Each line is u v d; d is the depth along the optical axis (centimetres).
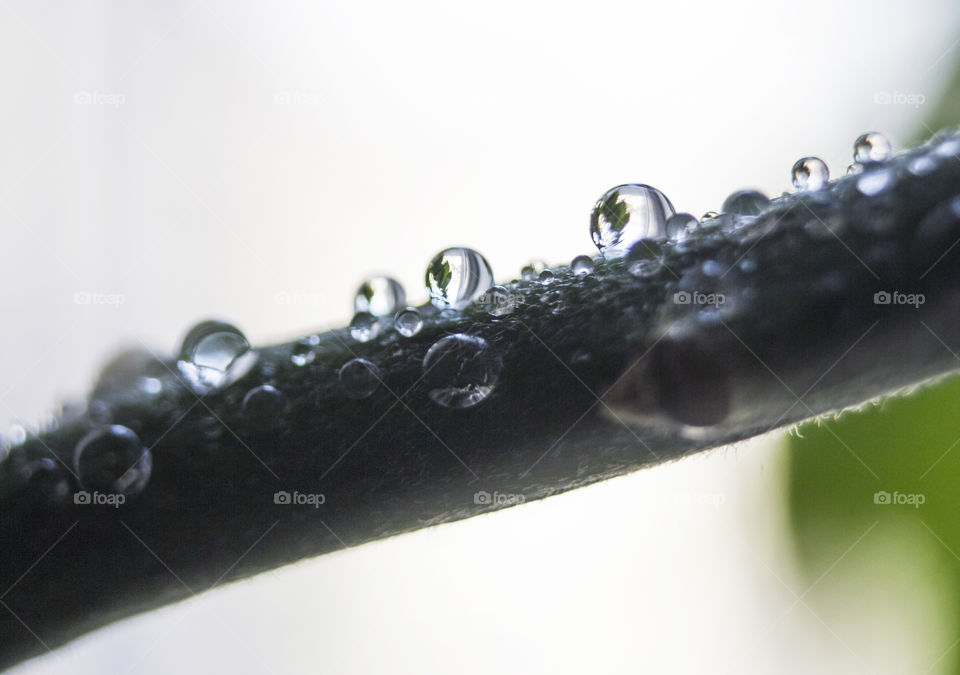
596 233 9
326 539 7
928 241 7
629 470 7
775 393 7
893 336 7
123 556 7
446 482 7
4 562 7
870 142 8
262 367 7
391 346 7
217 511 7
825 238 7
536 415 7
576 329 7
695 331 7
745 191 7
